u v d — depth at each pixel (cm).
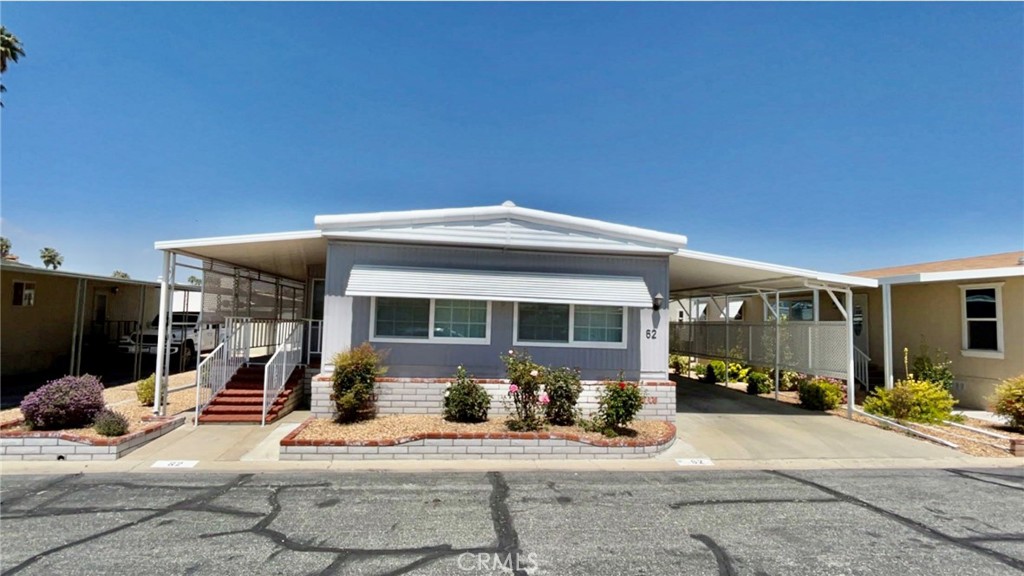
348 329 1063
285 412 1179
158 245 1053
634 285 1088
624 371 1127
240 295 1424
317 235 1049
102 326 2177
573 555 471
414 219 1058
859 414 1238
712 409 1352
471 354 1093
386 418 1000
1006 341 1391
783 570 448
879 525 562
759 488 700
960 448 938
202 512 571
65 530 514
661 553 479
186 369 2052
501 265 1109
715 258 1141
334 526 534
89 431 853
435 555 466
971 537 530
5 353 1680
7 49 1986
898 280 1361
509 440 848
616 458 860
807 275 1193
